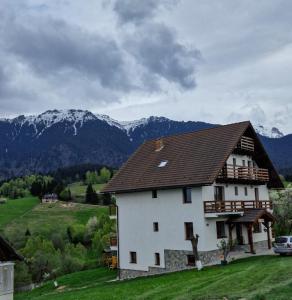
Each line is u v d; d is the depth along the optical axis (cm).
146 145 5459
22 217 14700
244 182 4922
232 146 4444
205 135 4869
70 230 12312
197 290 2456
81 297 3122
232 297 2103
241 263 3797
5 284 2600
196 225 4278
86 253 10381
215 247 4306
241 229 4766
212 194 4400
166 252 4491
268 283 2373
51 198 16900
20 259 2650
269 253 4400
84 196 17812
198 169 4384
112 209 5209
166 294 2483
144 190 4672
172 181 4453
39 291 4944
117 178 5103
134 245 4806
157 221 4603
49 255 9025
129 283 3803
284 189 5997
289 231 5947
